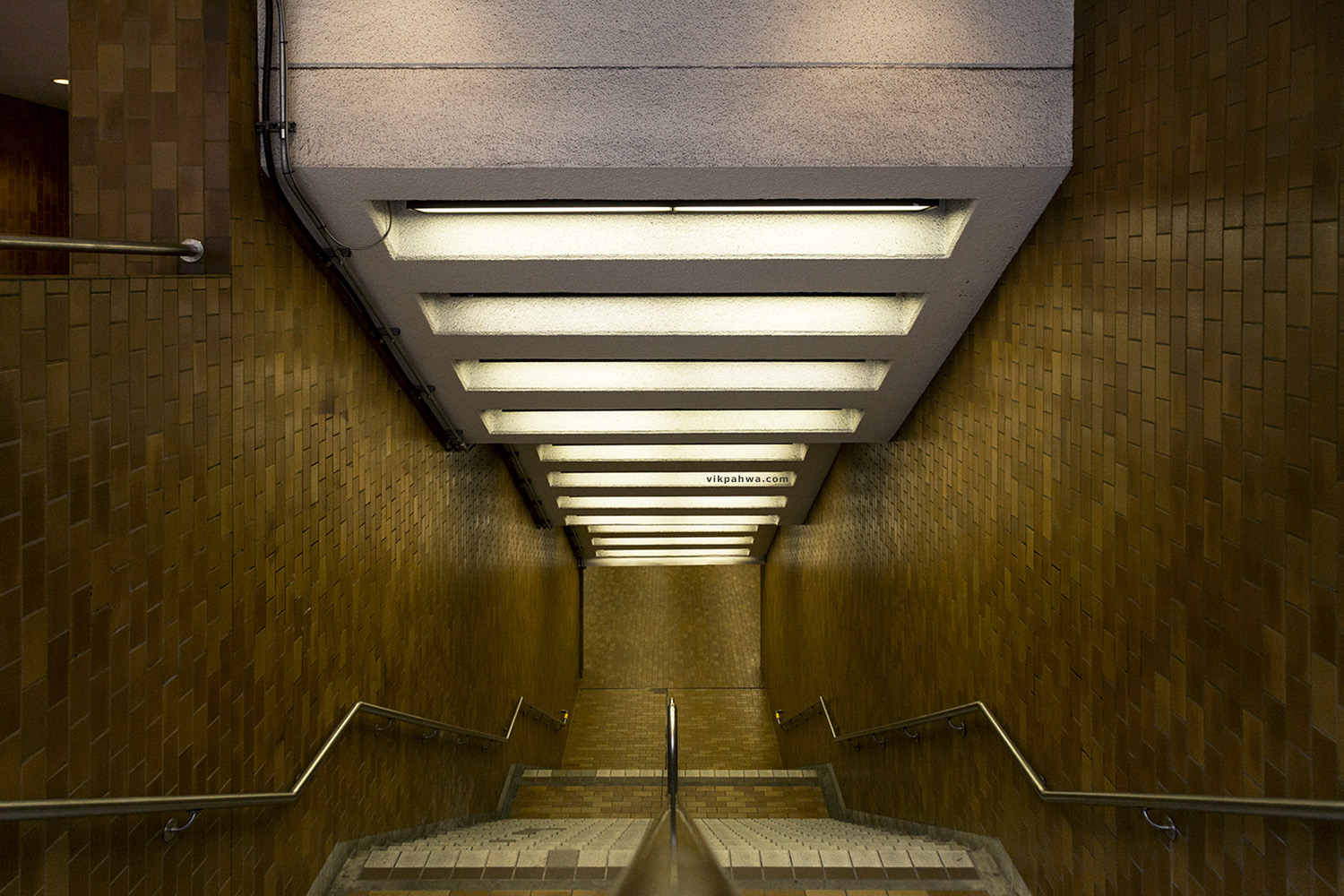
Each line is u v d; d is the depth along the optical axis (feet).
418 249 15.03
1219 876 9.09
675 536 49.44
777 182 13.12
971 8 12.49
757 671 55.47
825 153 12.65
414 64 12.50
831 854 15.64
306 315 13.60
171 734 9.49
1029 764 13.53
